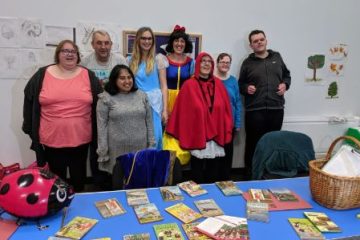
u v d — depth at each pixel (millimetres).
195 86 2613
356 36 3604
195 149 2639
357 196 1361
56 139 2191
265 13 3230
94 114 2289
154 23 2947
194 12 3025
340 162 1427
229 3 3098
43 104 2150
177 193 1514
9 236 1157
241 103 3262
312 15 3385
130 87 2219
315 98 3635
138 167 1779
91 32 2811
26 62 2756
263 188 1621
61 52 2133
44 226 1224
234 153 3451
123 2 2830
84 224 1225
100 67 2533
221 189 1572
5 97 2787
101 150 2215
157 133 2570
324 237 1177
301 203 1454
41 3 2674
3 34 2658
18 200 1188
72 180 2379
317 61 3527
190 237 1151
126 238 1140
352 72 3699
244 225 1217
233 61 3254
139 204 1397
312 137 3629
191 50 2795
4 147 2885
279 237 1178
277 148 2229
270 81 2938
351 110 3805
